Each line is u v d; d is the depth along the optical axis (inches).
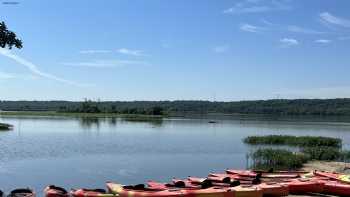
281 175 1011.9
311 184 901.8
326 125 4372.5
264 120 5733.3
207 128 3528.5
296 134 2962.6
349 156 1535.4
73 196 828.6
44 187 1073.5
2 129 3031.5
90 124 3846.0
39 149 1855.3
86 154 1712.6
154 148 1951.3
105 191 858.1
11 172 1280.8
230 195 816.3
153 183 921.5
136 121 4623.5
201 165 1446.9
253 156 1462.8
